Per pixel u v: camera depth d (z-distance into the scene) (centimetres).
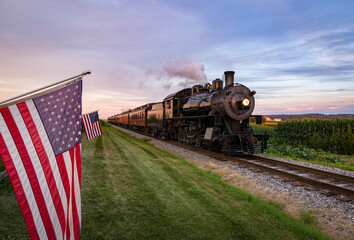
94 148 1191
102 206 449
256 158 1091
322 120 1830
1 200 453
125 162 861
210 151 1236
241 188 688
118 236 356
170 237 363
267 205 520
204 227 401
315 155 1388
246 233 391
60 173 278
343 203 562
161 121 1997
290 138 1998
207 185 642
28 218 256
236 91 1152
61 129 282
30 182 260
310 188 657
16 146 256
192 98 1480
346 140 1595
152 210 450
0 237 334
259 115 1215
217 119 1142
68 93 288
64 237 277
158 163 884
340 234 436
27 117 263
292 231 411
